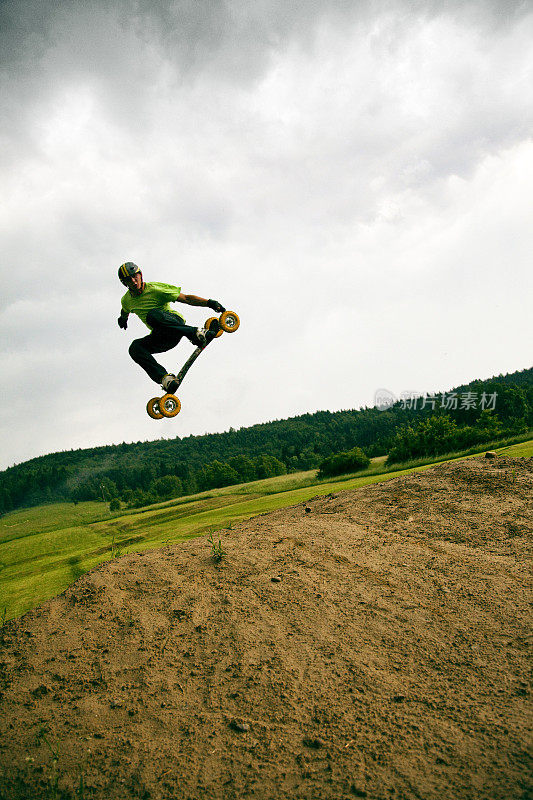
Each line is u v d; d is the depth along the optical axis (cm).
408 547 560
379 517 692
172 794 241
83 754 272
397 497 773
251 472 9975
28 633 399
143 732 287
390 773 245
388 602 427
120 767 261
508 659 338
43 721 300
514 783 230
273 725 287
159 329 516
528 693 299
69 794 245
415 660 345
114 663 354
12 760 270
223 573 485
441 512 675
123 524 4128
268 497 3138
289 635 378
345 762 255
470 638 368
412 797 228
